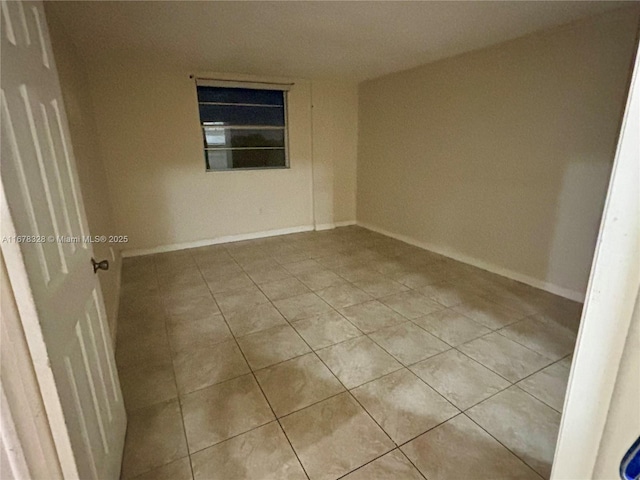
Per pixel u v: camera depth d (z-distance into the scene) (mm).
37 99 1031
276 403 1873
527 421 1742
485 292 3252
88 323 1288
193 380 2062
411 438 1645
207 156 4746
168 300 3150
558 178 3059
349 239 5117
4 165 745
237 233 5113
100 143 3990
